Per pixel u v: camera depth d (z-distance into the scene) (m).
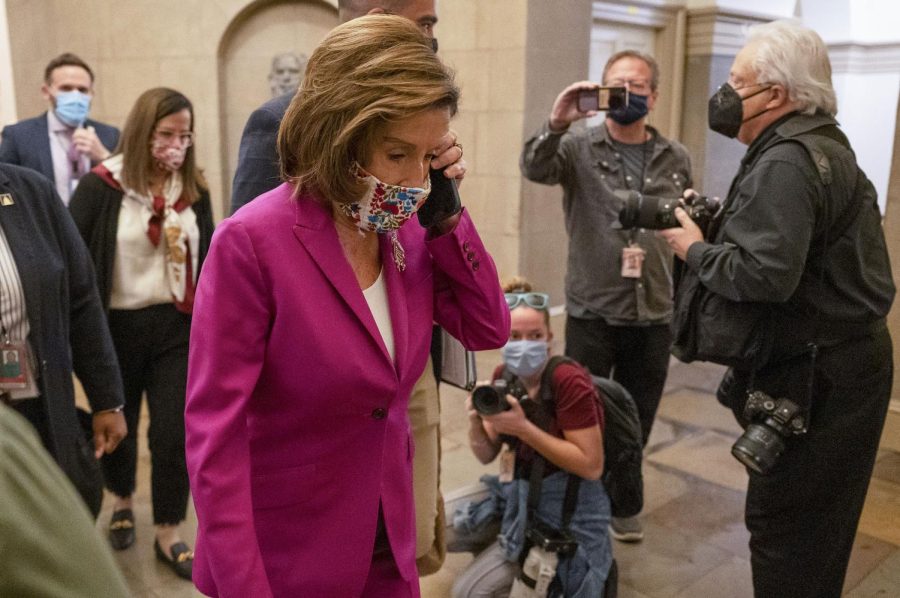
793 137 1.80
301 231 1.07
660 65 5.68
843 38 7.66
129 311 2.52
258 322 1.06
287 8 5.36
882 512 3.11
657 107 5.75
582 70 4.86
